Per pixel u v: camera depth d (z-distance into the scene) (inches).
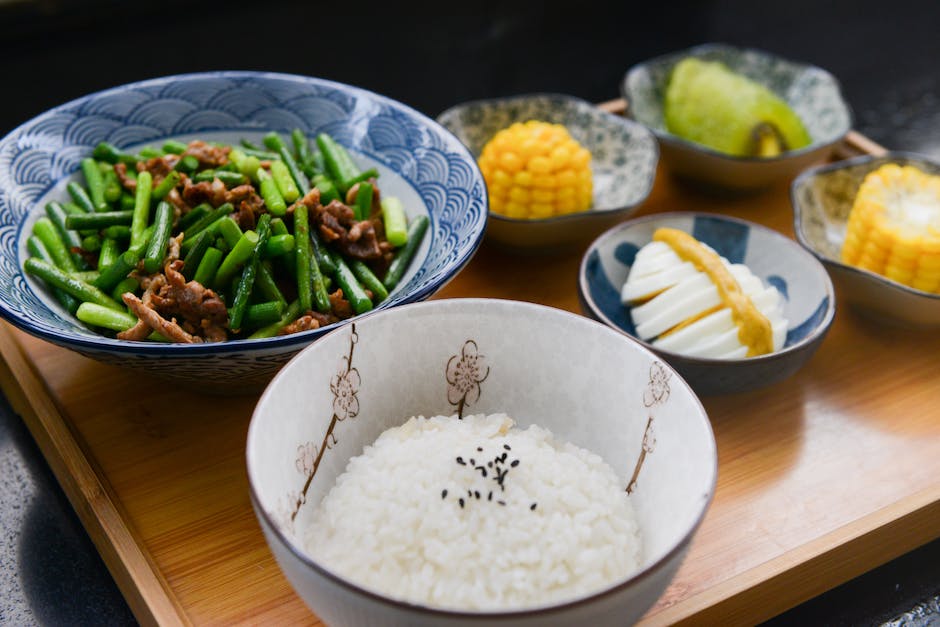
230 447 17.3
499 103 23.5
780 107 23.8
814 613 16.7
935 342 19.7
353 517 14.3
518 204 21.1
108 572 17.2
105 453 17.1
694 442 14.4
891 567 17.3
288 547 12.9
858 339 19.7
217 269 17.6
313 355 15.0
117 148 20.5
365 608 12.7
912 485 17.0
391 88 32.6
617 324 19.2
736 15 38.1
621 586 12.6
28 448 19.0
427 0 38.0
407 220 19.9
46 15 33.9
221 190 18.5
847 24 37.2
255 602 15.3
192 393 18.1
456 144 19.6
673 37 36.5
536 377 16.0
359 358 15.5
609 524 14.4
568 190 21.1
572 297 20.3
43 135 19.7
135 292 18.0
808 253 19.2
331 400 15.3
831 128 24.2
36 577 17.1
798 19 37.7
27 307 16.9
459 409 16.3
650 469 15.1
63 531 17.7
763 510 16.5
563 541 13.9
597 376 15.7
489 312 15.8
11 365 18.3
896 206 20.1
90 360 18.6
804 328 18.8
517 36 36.2
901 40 35.7
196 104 21.0
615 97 32.5
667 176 23.8
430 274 17.8
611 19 37.5
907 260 19.4
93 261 18.9
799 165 22.1
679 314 18.4
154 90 20.7
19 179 19.1
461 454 14.9
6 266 17.7
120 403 17.9
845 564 16.4
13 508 18.0
